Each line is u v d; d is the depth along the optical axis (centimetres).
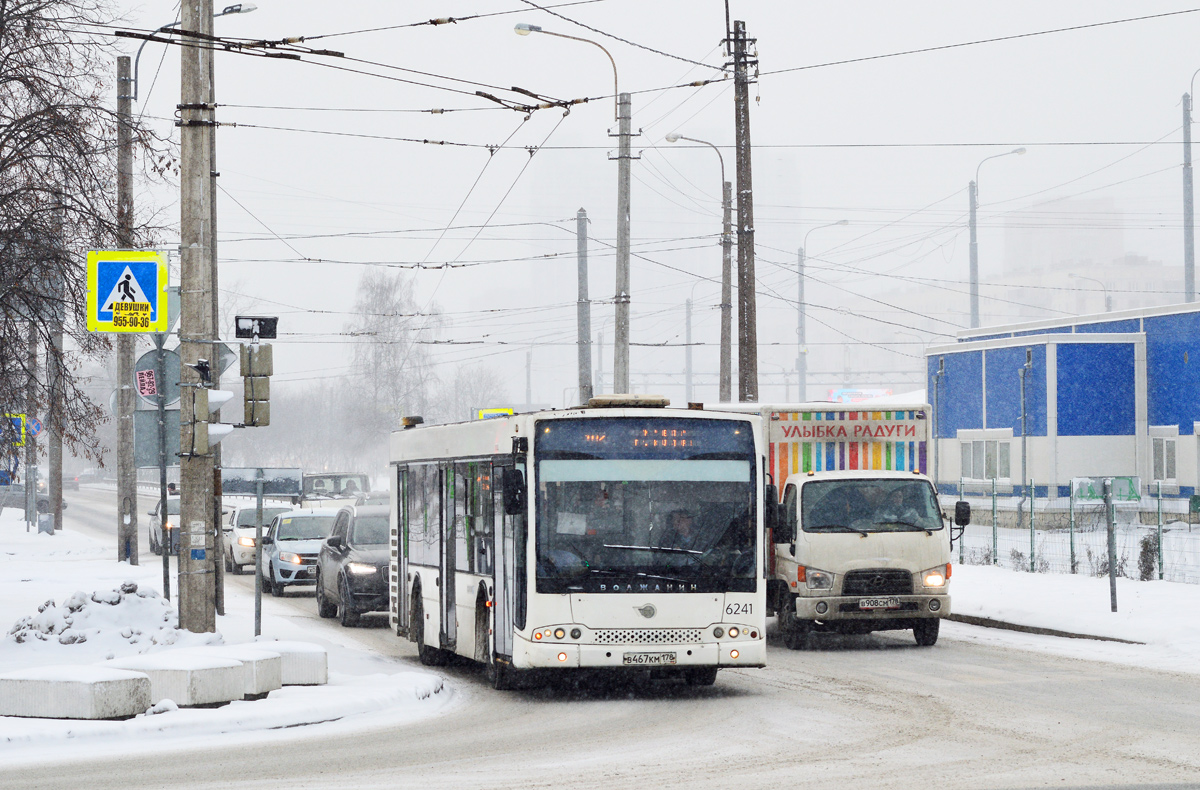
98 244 3650
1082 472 8150
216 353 4000
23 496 13525
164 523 4141
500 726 2334
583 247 7256
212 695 2438
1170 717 2270
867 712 2398
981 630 3991
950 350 9300
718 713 2448
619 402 2762
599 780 1789
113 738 2181
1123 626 3594
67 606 3350
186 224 3036
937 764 1856
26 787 1766
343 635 4109
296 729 2298
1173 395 8000
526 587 2628
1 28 3619
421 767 1912
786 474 3769
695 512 2673
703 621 2636
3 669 2973
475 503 3023
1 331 3703
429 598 3384
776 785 1725
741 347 5372
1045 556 5691
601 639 2609
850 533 3569
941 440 9406
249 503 7644
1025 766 1825
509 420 2788
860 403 3803
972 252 11694
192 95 3041
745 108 5381
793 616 3606
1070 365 8156
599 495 2655
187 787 1758
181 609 3070
